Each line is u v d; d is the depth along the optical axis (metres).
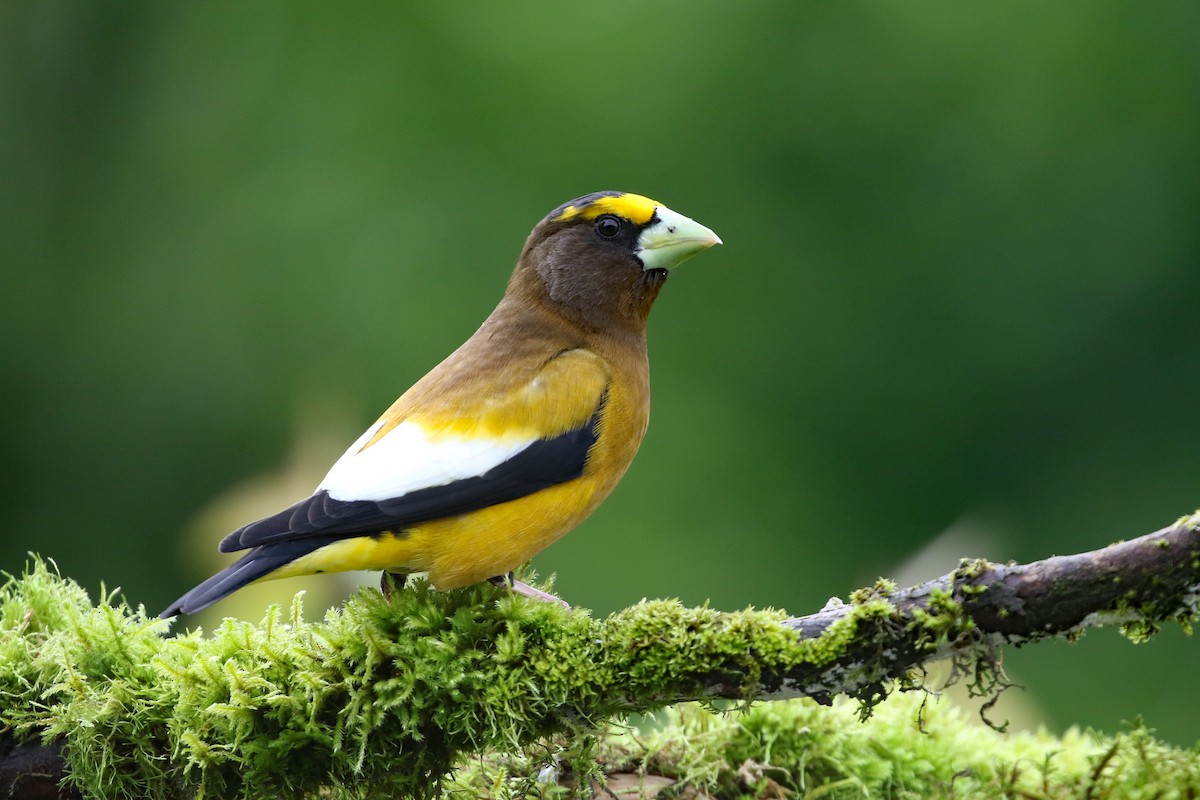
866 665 5.10
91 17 17.83
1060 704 14.07
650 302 7.37
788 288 16.53
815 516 16.14
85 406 16.55
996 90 16.31
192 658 5.59
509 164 16.45
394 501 6.29
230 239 16.59
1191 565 4.71
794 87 16.53
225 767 5.54
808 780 6.23
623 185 16.47
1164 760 5.78
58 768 5.65
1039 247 16.45
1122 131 16.25
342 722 5.41
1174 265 16.23
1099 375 16.38
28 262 17.20
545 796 5.85
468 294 15.93
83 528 16.34
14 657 5.75
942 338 16.53
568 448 6.63
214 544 8.59
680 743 6.20
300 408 15.26
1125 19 16.14
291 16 17.22
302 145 16.78
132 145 17.48
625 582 15.49
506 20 16.81
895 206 16.61
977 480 16.44
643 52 16.62
